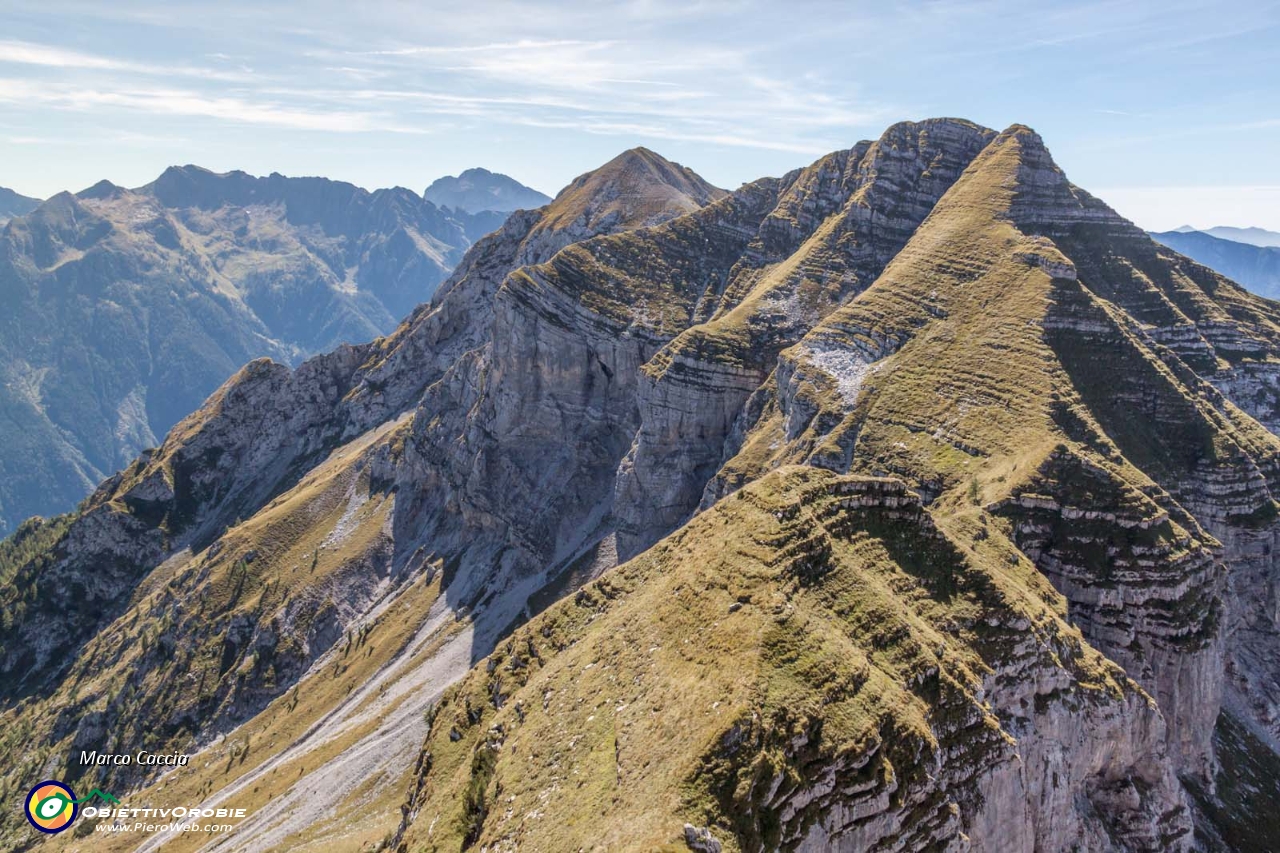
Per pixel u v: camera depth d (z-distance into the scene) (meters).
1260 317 187.75
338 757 160.12
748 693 57.78
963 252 182.25
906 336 164.62
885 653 65.62
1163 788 84.19
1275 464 137.88
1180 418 135.50
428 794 84.38
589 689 73.31
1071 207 197.25
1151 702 84.19
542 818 60.94
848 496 80.94
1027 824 71.44
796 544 72.31
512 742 74.62
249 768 179.50
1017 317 154.38
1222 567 109.50
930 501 125.38
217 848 142.38
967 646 73.69
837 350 168.00
